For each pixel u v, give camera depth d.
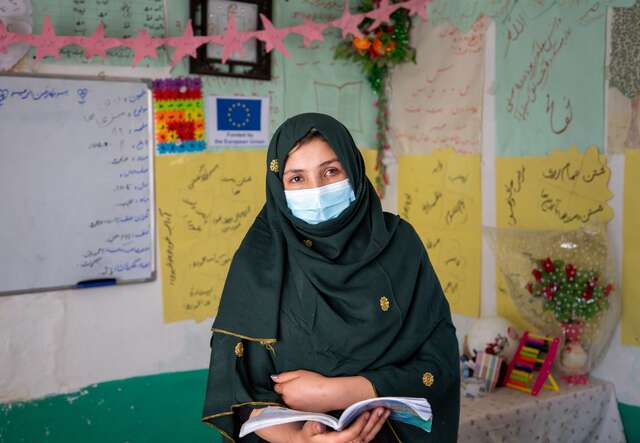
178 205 2.54
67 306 2.38
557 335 2.23
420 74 2.77
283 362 1.16
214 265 2.63
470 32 2.53
